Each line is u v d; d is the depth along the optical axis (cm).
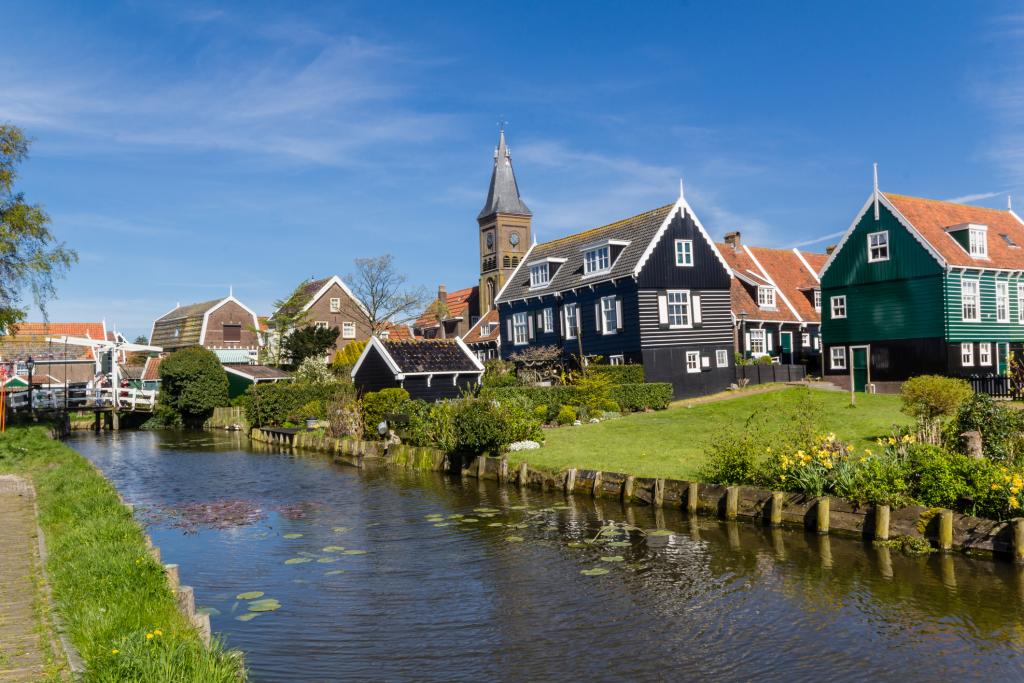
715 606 1120
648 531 1583
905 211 3731
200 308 7450
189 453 3494
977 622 1030
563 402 3225
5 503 1563
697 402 3638
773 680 874
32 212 3114
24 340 5822
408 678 891
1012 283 3803
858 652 945
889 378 3766
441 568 1352
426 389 3597
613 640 999
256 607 1145
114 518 1311
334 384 4619
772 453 1767
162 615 827
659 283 3825
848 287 3969
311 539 1608
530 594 1194
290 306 6644
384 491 2236
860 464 1564
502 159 9044
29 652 729
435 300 8488
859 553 1370
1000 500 1332
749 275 4831
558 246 4806
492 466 2352
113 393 5066
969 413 1719
